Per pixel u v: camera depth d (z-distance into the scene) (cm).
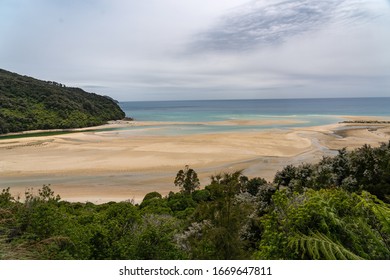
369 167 1027
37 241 645
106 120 11081
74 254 639
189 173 2508
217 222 779
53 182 3058
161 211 1641
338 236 435
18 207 791
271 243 457
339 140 5428
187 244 844
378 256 405
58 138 6247
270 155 4228
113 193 2727
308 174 1302
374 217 460
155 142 5356
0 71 13775
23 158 4122
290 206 511
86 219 1063
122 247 679
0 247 537
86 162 3862
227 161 3891
